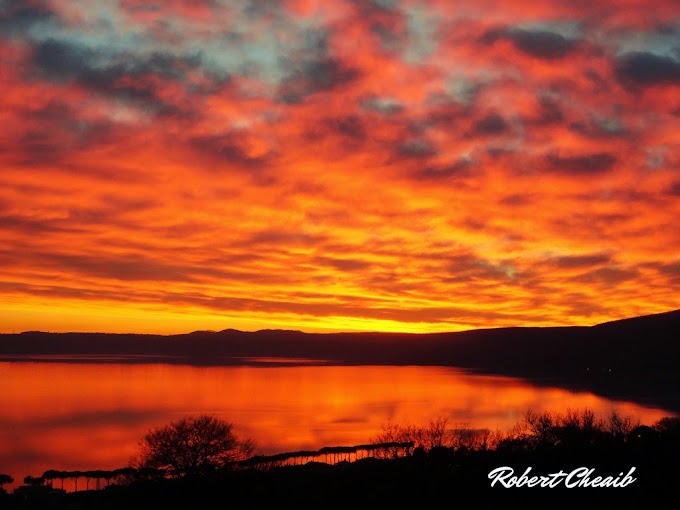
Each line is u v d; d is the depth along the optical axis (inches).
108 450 3956.7
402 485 1766.7
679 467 1733.5
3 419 5344.5
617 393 6505.9
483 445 2220.7
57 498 2206.0
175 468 2181.3
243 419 5334.6
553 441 2192.4
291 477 1982.0
